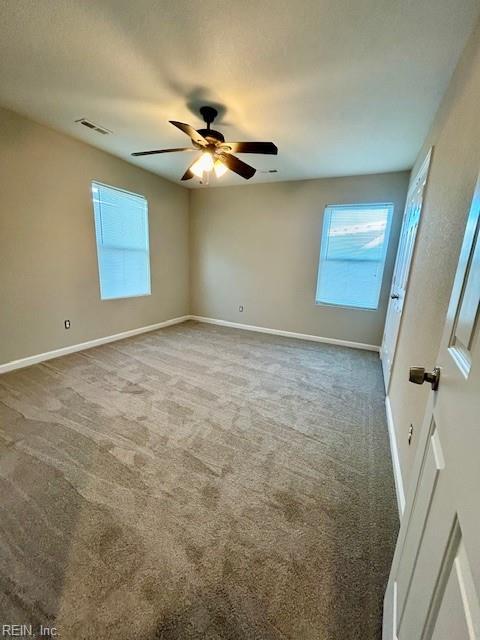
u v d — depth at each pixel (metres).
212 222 5.00
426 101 2.06
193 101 2.24
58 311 3.29
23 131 2.71
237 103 2.23
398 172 3.64
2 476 1.63
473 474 0.48
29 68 1.90
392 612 0.89
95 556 1.23
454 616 0.46
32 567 1.18
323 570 1.21
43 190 2.96
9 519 1.38
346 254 4.12
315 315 4.46
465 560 0.46
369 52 1.65
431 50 1.60
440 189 1.71
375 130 2.57
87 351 3.61
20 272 2.89
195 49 1.68
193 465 1.77
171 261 4.92
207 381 2.93
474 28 1.39
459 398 0.62
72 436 1.99
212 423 2.21
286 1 1.35
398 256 3.43
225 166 2.56
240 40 1.60
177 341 4.20
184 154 3.47
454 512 0.54
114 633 0.99
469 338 0.63
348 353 3.94
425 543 0.69
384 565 1.24
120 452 1.86
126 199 3.93
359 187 3.88
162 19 1.48
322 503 1.54
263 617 1.05
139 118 2.57
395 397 2.24
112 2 1.39
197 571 1.19
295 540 1.33
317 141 2.85
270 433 2.12
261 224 4.61
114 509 1.45
